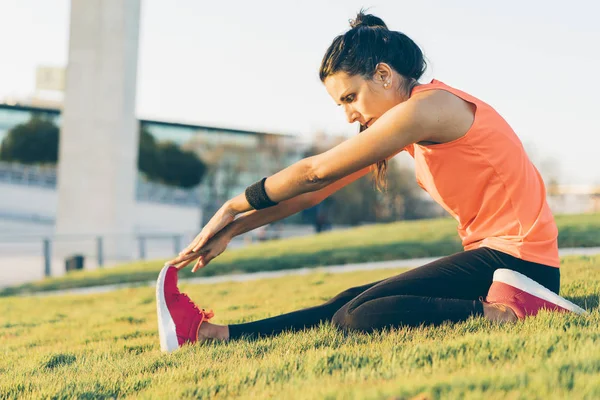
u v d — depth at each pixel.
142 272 12.92
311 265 11.56
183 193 45.59
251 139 47.25
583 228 12.45
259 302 6.18
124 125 21.91
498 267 2.66
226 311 5.57
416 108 2.44
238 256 13.66
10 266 19.52
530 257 2.63
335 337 2.67
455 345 2.21
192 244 2.90
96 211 21.50
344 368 2.17
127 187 22.12
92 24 21.55
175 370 2.47
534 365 1.87
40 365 3.25
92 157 21.56
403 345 2.40
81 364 3.09
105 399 2.24
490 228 2.72
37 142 40.78
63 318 6.67
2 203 32.69
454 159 2.59
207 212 44.53
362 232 16.69
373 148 2.47
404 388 1.69
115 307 7.46
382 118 2.49
